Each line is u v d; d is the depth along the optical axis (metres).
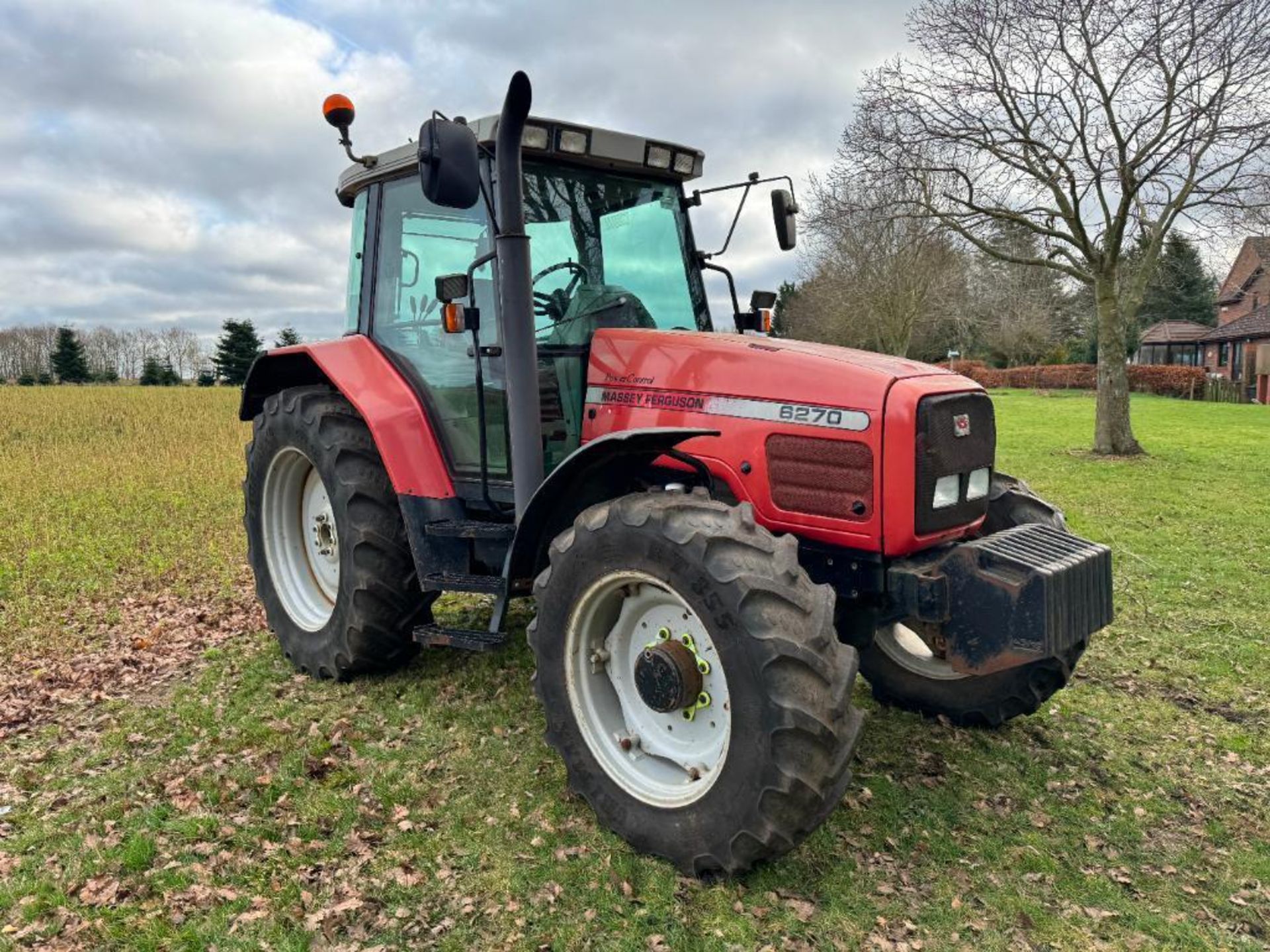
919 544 2.85
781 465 3.00
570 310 3.59
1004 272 36.00
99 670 4.47
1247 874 2.69
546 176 3.60
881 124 12.71
